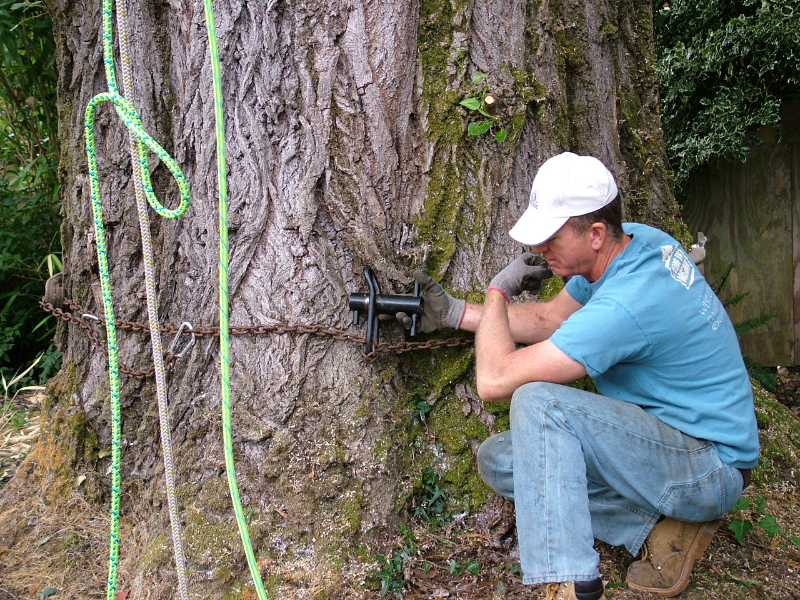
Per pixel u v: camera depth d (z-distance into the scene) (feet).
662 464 6.32
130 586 7.45
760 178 14.01
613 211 6.39
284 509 7.36
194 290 7.84
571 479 6.03
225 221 4.82
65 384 9.01
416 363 8.08
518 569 7.31
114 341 5.68
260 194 7.42
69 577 7.76
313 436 7.53
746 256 14.34
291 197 7.41
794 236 14.02
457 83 7.61
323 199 7.44
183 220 7.77
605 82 8.80
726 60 13.06
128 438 8.35
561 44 8.24
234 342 7.67
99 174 8.00
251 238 7.50
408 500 7.77
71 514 8.50
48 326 15.19
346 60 7.25
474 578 7.26
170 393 7.97
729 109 13.10
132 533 8.07
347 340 7.59
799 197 13.87
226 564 7.07
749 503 7.95
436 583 7.21
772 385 12.96
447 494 7.98
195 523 7.35
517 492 6.23
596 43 8.62
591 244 6.44
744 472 6.66
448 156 7.75
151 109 7.67
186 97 7.46
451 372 7.93
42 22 12.96
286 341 7.56
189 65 7.36
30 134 15.53
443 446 8.04
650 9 9.66
